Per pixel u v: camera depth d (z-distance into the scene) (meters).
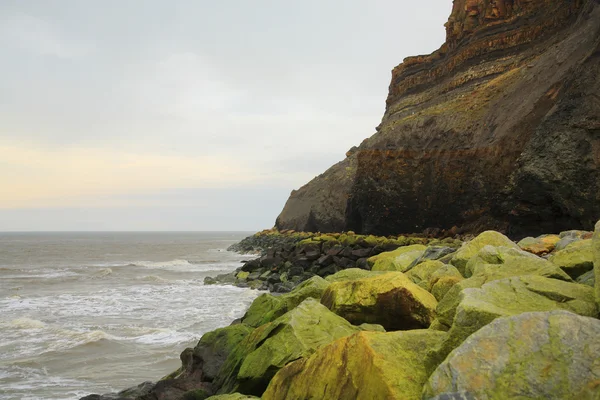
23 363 11.65
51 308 19.72
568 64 29.59
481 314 4.17
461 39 50.19
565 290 4.98
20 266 47.94
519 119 30.28
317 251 28.42
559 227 24.27
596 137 22.61
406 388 3.85
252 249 65.94
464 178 32.97
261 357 6.01
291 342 5.93
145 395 7.07
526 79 33.59
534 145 24.80
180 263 49.78
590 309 4.61
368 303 7.00
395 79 61.75
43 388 9.96
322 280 9.30
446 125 38.28
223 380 7.09
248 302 20.69
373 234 38.31
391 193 37.50
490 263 7.53
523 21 44.22
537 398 3.03
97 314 18.08
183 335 14.27
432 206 35.19
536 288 5.06
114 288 27.20
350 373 4.31
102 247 100.62
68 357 12.17
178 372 8.77
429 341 4.60
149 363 11.67
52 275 37.31
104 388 9.98
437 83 52.94
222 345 8.18
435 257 11.41
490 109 35.44
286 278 26.16
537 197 24.47
